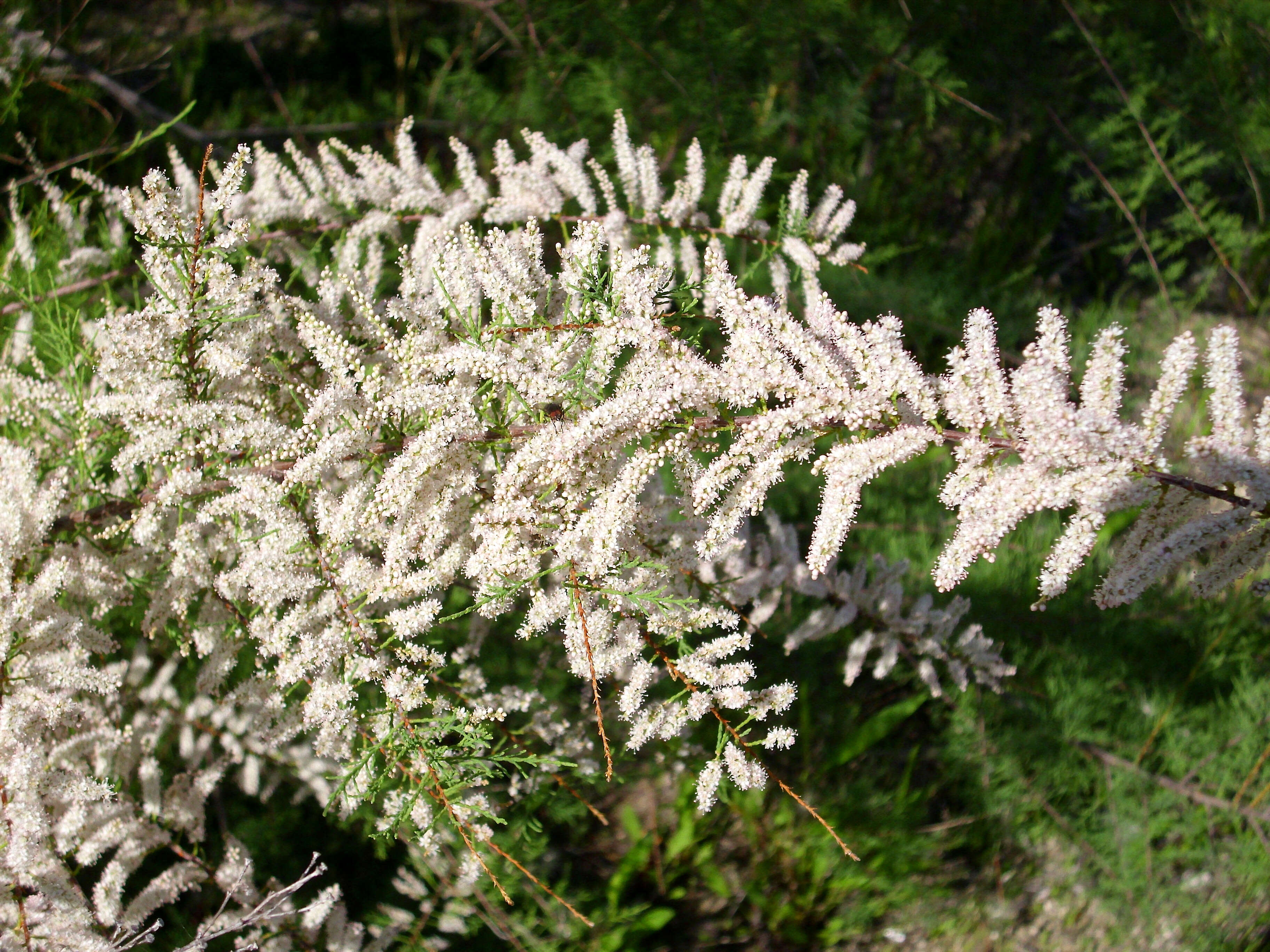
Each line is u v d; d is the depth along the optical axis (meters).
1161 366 1.60
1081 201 7.38
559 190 3.26
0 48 4.40
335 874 3.96
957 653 3.65
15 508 2.34
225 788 3.94
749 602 3.40
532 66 5.64
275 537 2.23
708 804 2.09
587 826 4.41
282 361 2.65
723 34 5.40
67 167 4.86
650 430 1.85
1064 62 6.79
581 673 2.06
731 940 4.27
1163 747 4.64
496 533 1.95
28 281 3.34
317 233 3.27
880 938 4.38
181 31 6.94
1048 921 4.43
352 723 2.33
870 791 4.38
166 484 2.30
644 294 1.94
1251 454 1.59
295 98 6.39
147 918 3.17
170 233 2.17
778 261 3.23
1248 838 4.33
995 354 1.66
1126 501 1.59
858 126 6.09
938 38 6.22
